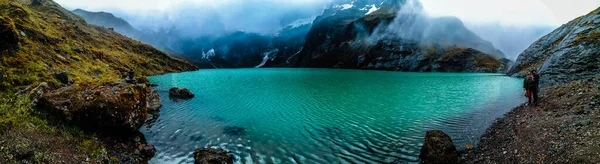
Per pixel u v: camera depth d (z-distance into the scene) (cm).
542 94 3412
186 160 1764
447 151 1642
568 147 1418
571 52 4584
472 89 5225
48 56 3744
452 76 10269
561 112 2195
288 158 1797
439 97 4216
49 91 2066
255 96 4556
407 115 2927
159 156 1822
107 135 1894
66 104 1775
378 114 3012
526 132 1911
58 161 1379
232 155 1853
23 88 2130
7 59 2483
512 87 5178
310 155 1839
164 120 2748
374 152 1872
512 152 1627
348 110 3275
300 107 3509
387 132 2316
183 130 2405
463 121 2584
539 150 1522
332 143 2072
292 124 2628
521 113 2641
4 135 1387
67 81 2798
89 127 1816
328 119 2817
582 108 2084
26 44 3456
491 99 3778
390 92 5047
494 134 2094
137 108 2172
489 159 1620
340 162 1719
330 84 6862
